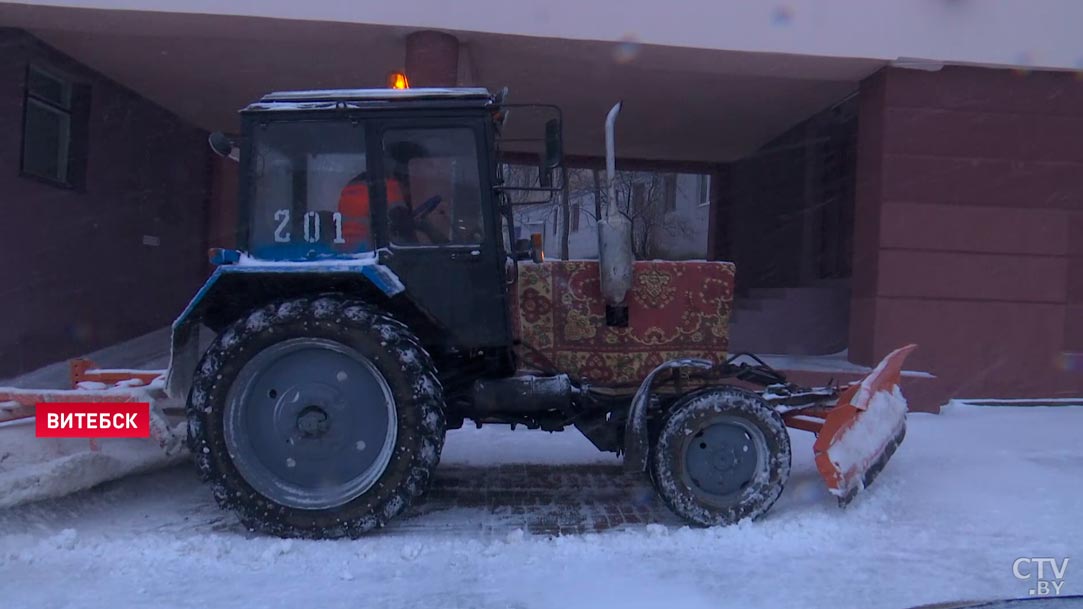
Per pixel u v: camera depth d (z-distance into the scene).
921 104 8.53
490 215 4.81
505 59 8.95
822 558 4.35
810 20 8.30
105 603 3.70
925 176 8.52
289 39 8.52
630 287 5.02
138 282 11.21
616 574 4.11
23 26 8.38
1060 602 3.79
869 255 8.67
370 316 4.54
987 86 8.56
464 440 7.12
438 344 4.85
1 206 8.51
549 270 5.16
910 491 5.48
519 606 3.73
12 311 8.70
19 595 3.79
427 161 4.82
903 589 3.95
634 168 15.11
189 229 12.64
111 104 10.41
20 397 4.75
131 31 8.45
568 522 4.94
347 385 4.70
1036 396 8.55
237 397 4.59
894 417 5.26
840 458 4.89
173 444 4.87
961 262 8.53
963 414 8.09
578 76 9.71
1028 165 8.60
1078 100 8.62
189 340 4.77
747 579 4.05
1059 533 4.75
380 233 4.78
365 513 4.50
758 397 4.88
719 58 8.56
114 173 10.54
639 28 8.17
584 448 6.88
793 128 12.53
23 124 8.71
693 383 5.21
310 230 4.79
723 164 15.27
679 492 4.77
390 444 4.55
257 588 3.90
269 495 4.55
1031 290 8.57
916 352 8.48
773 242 13.39
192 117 12.23
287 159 4.81
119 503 5.16
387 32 8.16
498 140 5.11
